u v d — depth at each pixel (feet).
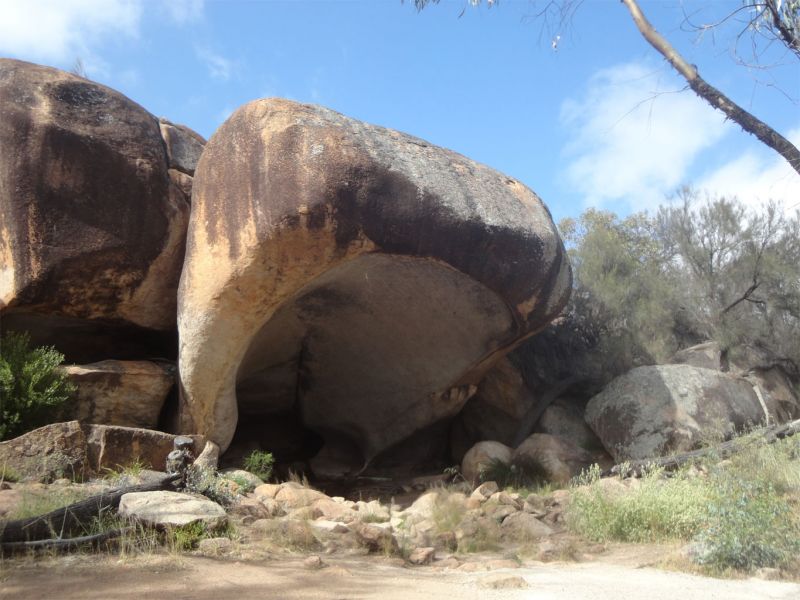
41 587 14.33
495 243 32.68
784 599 15.66
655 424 37.55
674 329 51.03
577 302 49.01
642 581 17.22
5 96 31.99
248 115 30.35
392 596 14.75
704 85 20.92
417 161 31.65
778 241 49.34
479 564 19.61
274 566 17.08
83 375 30.63
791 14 20.35
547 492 31.09
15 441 24.71
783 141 20.06
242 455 41.34
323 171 28.91
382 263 32.96
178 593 14.17
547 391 44.68
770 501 20.92
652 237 60.90
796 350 47.42
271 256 29.81
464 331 38.14
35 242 31.45
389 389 41.91
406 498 35.76
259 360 39.86
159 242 34.60
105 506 19.25
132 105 35.94
